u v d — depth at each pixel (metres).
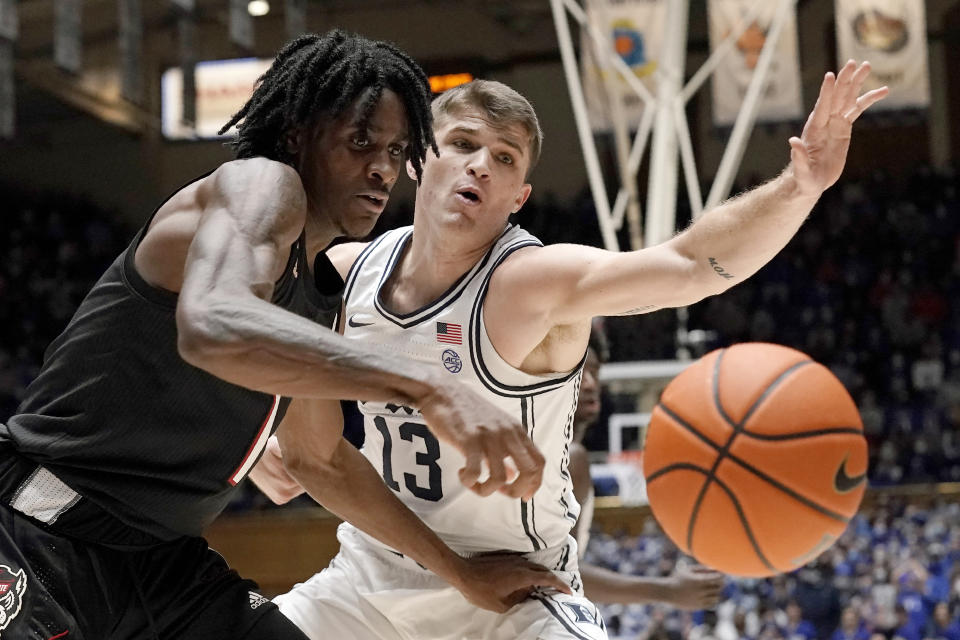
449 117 2.41
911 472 10.42
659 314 9.19
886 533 8.52
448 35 16.02
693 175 8.95
